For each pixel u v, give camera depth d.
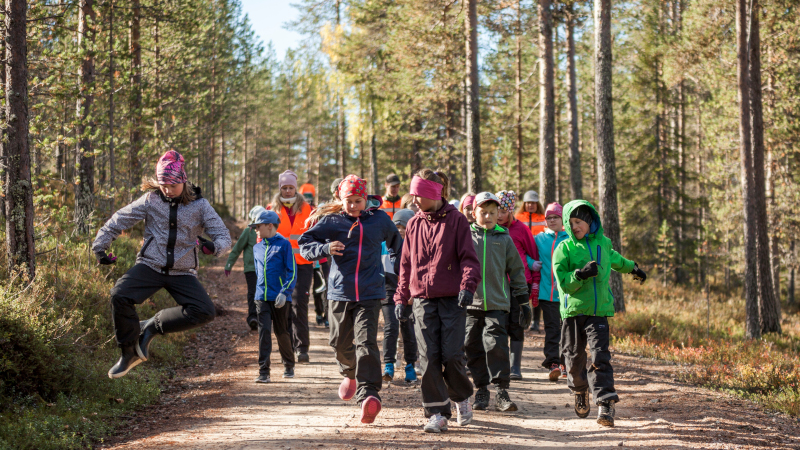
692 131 31.08
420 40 17.44
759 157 15.23
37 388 5.42
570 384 5.23
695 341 11.38
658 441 4.57
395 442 4.46
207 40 25.81
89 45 10.43
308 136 59.84
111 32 13.62
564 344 5.18
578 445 4.51
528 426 5.04
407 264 4.94
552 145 15.84
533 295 6.79
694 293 23.12
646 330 11.62
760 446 4.49
